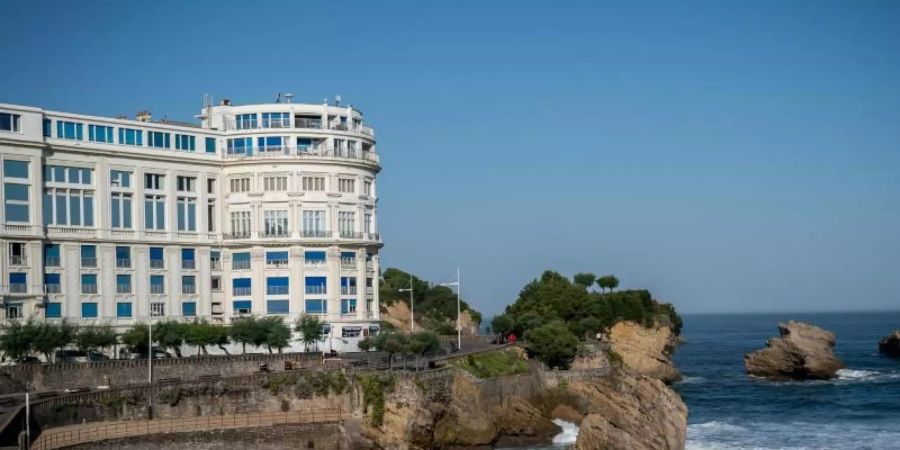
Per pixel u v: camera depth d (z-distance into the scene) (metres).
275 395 110.50
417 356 128.88
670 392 133.00
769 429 136.75
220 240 147.75
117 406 99.81
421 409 112.31
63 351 123.75
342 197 149.88
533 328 159.00
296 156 147.25
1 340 114.31
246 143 149.38
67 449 88.38
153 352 132.12
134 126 139.88
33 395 101.31
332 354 136.62
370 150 158.38
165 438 97.06
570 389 139.50
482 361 134.88
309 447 105.06
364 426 108.56
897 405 160.62
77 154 133.38
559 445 122.50
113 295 135.88
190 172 145.12
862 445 124.31
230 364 123.44
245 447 101.62
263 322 135.50
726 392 181.25
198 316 144.12
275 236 146.75
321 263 148.00
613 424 110.31
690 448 122.94
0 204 124.81
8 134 125.31
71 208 132.88
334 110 154.50
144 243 139.38
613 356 176.25
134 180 139.12
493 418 123.69
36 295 127.19
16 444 84.31
